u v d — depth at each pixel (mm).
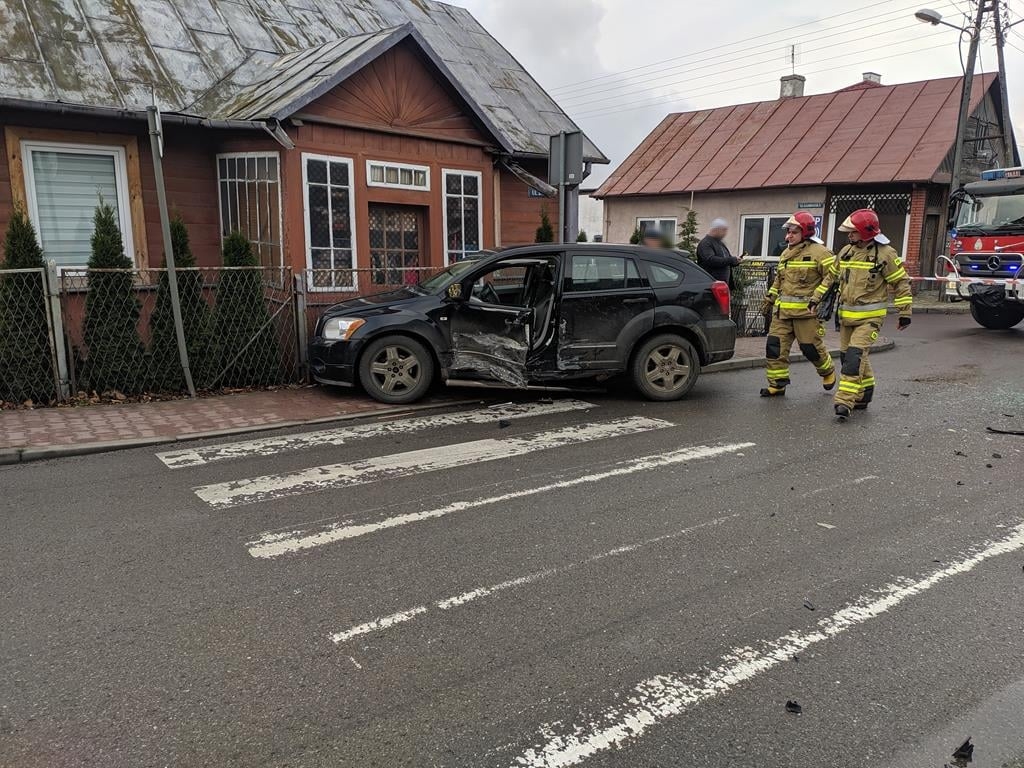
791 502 4910
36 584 3764
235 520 4617
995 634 3279
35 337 7539
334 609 3504
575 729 2662
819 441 6395
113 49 10250
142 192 9781
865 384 7469
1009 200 14156
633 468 5648
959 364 10531
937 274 21438
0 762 2482
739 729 2664
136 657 3109
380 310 7758
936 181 19797
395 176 10461
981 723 2697
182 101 10094
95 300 7758
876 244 7168
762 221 23016
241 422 7012
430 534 4387
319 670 3016
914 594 3639
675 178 24859
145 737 2615
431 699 2828
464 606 3529
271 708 2775
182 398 8000
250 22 12211
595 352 7809
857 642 3219
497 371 7836
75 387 7793
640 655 3119
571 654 3129
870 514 4691
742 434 6645
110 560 4043
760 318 13500
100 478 5465
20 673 2996
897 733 2646
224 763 2490
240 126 9188
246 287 8414
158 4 11430
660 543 4250
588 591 3676
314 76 9672
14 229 7473
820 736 2629
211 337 8289
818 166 21938
